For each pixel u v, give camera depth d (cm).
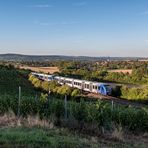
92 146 1291
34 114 2017
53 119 1836
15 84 8669
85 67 19675
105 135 1625
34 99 2134
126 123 1939
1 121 1706
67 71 14825
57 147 1169
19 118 1802
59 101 2133
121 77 12250
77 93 6188
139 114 1964
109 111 1959
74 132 1630
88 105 2012
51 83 7944
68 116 1972
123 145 1466
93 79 12069
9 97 2180
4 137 1215
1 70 11706
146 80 11575
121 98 6962
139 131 1931
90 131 1692
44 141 1212
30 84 9994
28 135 1280
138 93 6688
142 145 1509
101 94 7044
